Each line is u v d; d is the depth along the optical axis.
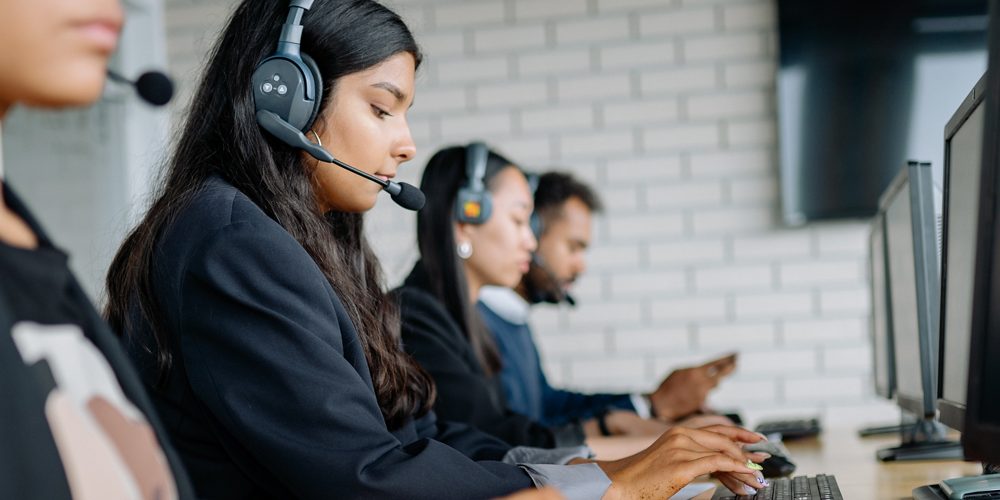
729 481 1.56
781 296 4.04
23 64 0.73
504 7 4.20
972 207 1.30
